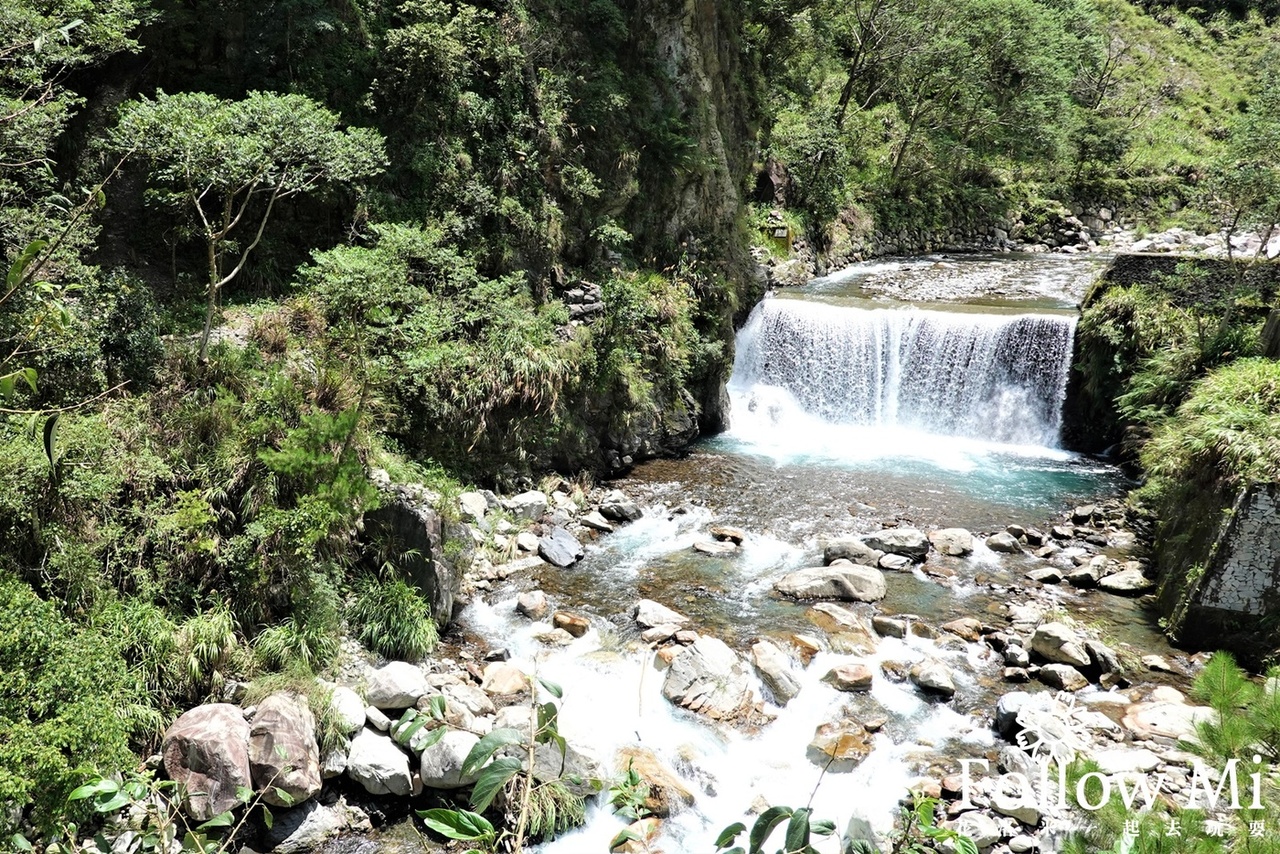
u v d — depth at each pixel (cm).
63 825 643
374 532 1145
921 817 385
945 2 3581
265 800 817
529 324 1580
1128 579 1338
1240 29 5712
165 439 1070
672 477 1736
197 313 1366
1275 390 1346
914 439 2053
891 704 1038
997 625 1216
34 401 994
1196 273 1867
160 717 859
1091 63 4678
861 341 2100
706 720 995
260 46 1552
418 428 1438
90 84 1469
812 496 1659
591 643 1138
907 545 1421
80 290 1114
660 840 829
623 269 1914
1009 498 1673
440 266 1548
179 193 1262
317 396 1251
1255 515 1120
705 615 1218
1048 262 3303
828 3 3356
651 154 2028
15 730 644
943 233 3706
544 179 1803
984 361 2034
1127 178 4175
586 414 1698
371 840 834
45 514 902
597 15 1958
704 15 2269
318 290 1345
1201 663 1132
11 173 1155
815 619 1211
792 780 909
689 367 1905
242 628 1002
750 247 2562
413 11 1723
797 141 3145
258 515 1050
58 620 777
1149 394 1766
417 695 970
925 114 3791
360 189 1562
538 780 846
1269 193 1862
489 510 1448
